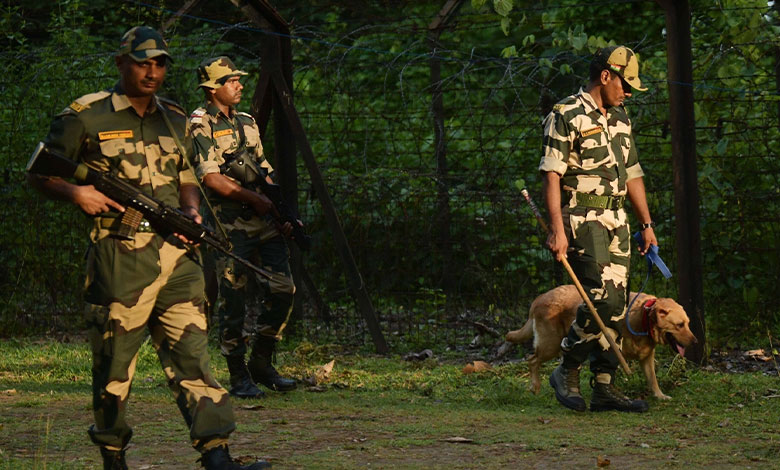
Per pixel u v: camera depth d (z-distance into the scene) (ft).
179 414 25.21
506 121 45.11
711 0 40.93
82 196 16.38
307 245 28.71
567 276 37.04
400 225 40.47
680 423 24.41
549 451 21.36
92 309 16.99
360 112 45.98
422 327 39.14
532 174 43.37
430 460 20.49
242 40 49.42
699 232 31.76
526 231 38.29
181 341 17.25
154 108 17.46
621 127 25.73
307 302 40.11
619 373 29.01
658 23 57.62
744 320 35.55
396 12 60.75
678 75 31.68
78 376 31.71
